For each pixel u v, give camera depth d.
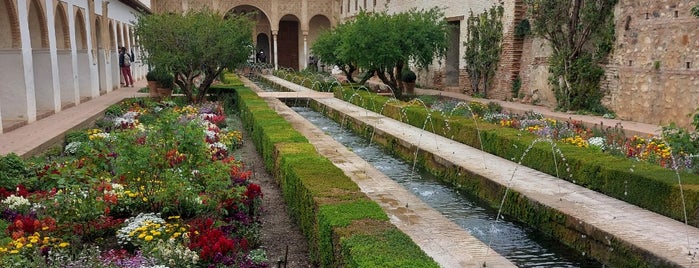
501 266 4.20
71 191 5.24
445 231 4.98
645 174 5.89
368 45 16.03
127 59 20.58
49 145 8.81
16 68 10.57
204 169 5.74
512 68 16.28
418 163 9.16
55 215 4.99
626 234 4.92
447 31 17.22
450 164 8.07
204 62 14.15
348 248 3.67
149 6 29.80
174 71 14.16
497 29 16.94
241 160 8.64
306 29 33.94
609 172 6.27
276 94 18.00
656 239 4.80
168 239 4.53
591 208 5.73
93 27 16.30
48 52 12.18
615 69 12.62
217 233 4.61
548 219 5.81
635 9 11.98
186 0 31.70
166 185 5.46
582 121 11.15
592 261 5.15
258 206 6.09
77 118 11.32
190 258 4.25
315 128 10.84
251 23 14.93
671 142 6.92
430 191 7.64
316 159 6.50
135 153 5.52
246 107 12.15
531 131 9.53
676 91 10.86
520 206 6.29
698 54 10.33
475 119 10.25
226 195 5.62
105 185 5.46
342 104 15.62
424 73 22.67
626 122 11.69
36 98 12.19
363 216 4.34
